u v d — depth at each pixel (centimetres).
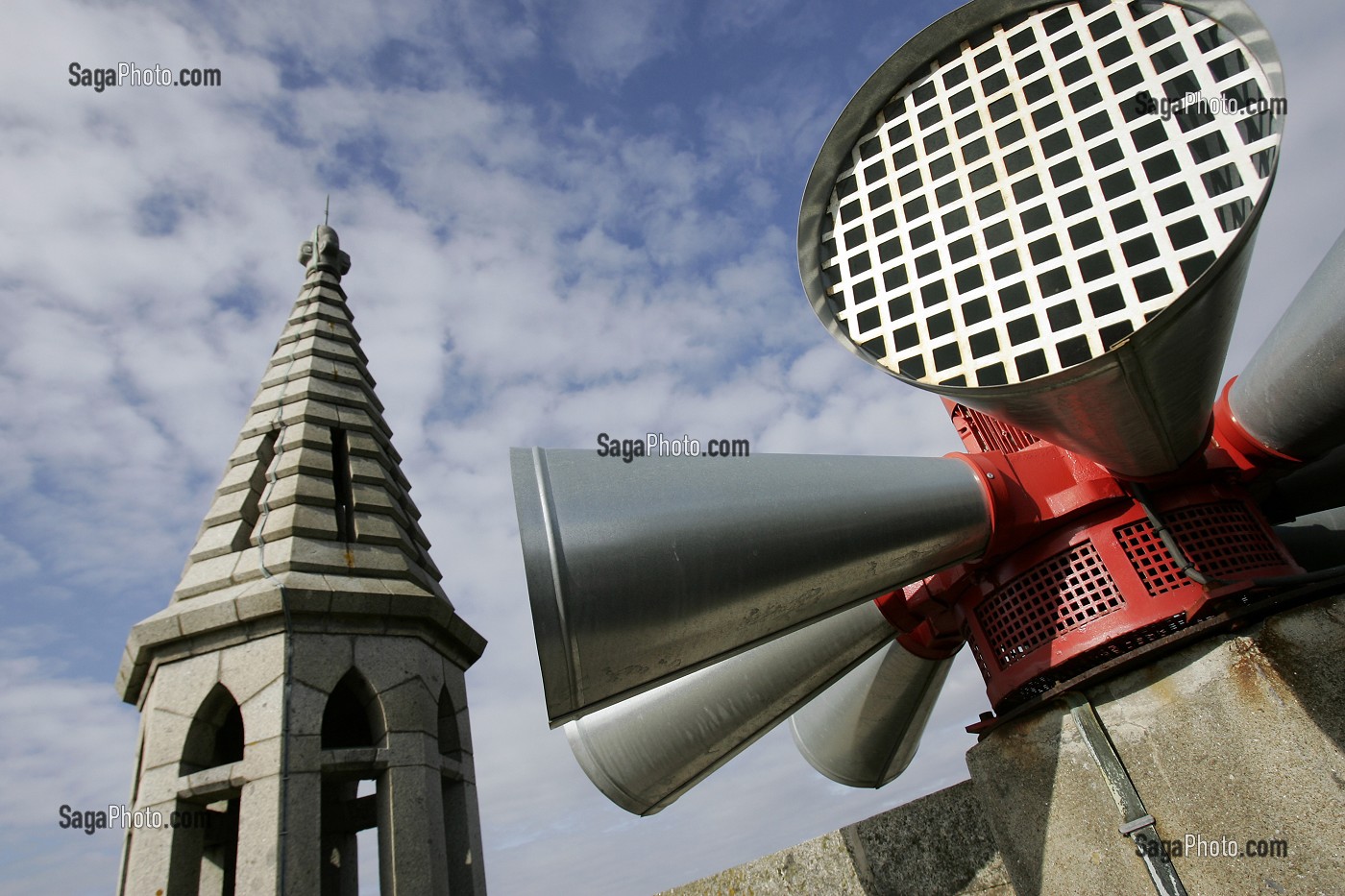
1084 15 505
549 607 459
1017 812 580
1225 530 589
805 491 546
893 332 534
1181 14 468
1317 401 530
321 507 884
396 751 745
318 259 1145
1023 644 610
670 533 493
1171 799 508
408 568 872
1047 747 565
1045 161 501
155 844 669
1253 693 497
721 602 507
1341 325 471
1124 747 532
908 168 548
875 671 834
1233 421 611
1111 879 520
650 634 491
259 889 630
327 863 856
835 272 567
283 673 717
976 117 530
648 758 761
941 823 753
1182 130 461
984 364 496
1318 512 812
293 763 684
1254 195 427
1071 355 470
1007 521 602
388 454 1016
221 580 793
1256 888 470
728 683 732
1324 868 453
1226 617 514
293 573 787
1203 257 442
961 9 522
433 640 848
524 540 465
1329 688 480
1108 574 579
